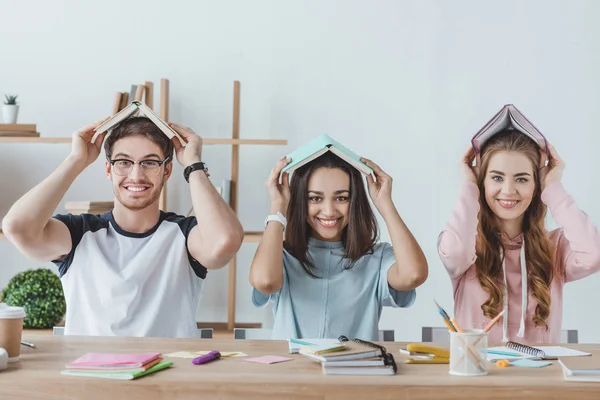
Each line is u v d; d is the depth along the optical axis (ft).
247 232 9.29
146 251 6.18
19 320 4.46
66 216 6.37
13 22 10.08
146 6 10.02
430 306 9.79
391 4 9.92
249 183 9.91
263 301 6.57
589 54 9.81
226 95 9.96
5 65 10.06
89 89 10.02
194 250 6.22
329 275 6.46
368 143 9.87
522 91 9.84
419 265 6.11
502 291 7.13
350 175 6.36
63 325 9.11
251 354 4.79
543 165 7.09
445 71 9.88
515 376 4.22
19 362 4.42
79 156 6.29
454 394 3.94
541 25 9.84
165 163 6.36
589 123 9.78
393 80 9.89
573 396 3.95
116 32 10.03
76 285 6.17
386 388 3.94
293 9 9.96
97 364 4.13
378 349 4.37
